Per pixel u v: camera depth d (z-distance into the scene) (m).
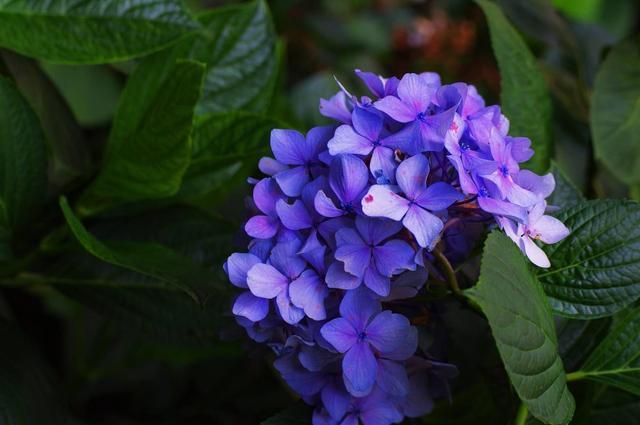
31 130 0.71
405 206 0.62
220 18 0.77
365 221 0.63
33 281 0.75
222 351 0.86
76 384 0.87
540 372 0.64
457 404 0.76
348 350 0.63
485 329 0.76
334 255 0.63
